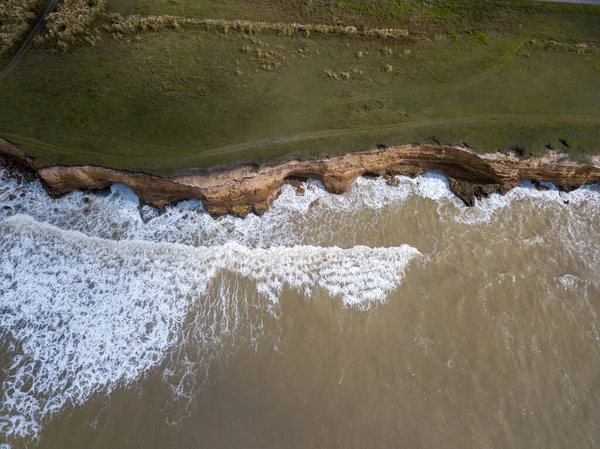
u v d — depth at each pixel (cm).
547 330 1653
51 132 1780
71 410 1452
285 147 1772
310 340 1587
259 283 1678
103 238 1742
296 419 1466
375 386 1525
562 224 1875
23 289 1636
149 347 1559
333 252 1758
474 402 1521
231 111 1867
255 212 1819
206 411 1461
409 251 1775
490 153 1809
